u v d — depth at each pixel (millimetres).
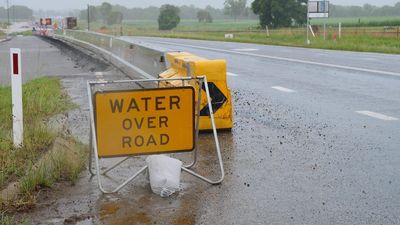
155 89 5902
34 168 5961
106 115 5789
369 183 5930
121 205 5309
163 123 5980
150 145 5965
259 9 85688
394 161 6793
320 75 16594
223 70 8562
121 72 17000
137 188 5812
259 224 4824
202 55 25891
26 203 5184
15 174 5957
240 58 23922
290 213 5070
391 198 5453
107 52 19594
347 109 10516
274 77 16281
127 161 6828
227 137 8242
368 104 11062
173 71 10227
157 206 5281
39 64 22438
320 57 24141
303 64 20531
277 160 6887
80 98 11781
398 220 4887
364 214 5031
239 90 13453
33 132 7383
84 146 7219
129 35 68562
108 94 5770
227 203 5348
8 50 35156
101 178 6125
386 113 10039
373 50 28359
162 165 5688
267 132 8539
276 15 83688
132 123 5871
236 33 63219
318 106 10914
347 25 81812
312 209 5168
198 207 5246
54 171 6023
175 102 5992
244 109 10695
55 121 8812
